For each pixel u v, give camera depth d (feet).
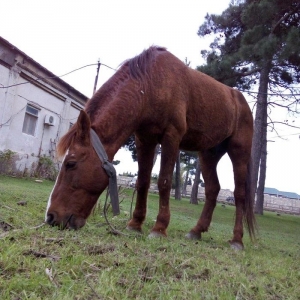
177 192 77.87
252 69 47.47
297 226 48.42
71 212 10.44
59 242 8.84
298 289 8.46
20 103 45.78
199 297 6.47
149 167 13.75
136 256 8.61
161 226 12.55
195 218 33.01
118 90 11.84
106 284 6.28
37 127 49.70
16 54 42.88
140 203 13.70
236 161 16.44
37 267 6.69
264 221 49.67
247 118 17.11
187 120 14.10
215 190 16.49
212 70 47.91
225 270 8.90
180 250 10.13
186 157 94.58
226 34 57.00
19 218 12.23
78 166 10.46
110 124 11.27
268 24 45.01
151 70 12.71
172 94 12.94
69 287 5.83
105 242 9.68
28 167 48.26
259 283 8.09
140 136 13.42
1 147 43.37
